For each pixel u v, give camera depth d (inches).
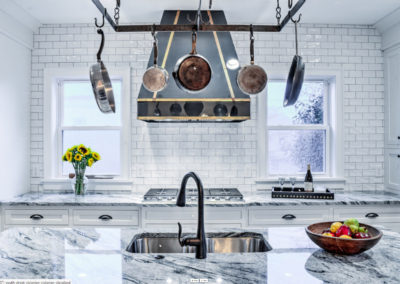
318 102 150.6
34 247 63.9
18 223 120.4
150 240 74.3
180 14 120.3
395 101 135.6
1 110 121.9
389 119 139.9
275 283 47.6
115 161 147.4
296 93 75.6
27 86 139.7
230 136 141.3
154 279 49.0
